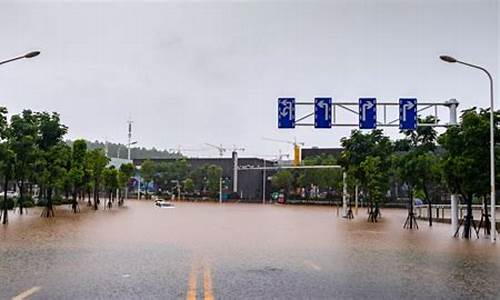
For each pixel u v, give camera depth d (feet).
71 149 163.02
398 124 102.63
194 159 436.35
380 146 160.76
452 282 44.34
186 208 248.93
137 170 420.77
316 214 197.47
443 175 97.91
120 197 263.49
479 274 49.29
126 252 63.62
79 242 74.79
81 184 182.39
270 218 162.09
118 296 36.55
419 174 123.44
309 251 67.67
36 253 61.00
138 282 42.34
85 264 52.42
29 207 188.85
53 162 141.18
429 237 95.20
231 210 231.09
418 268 52.70
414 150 126.41
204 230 105.09
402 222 147.95
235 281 43.39
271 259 58.65
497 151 91.15
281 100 103.91
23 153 124.16
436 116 106.11
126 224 119.24
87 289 38.99
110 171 228.63
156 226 114.62
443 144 97.30
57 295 36.55
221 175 400.47
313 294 37.96
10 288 38.93
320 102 103.65
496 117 90.27
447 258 62.03
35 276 44.55
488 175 90.99
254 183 423.23
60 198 226.79
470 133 91.71
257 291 39.01
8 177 116.06
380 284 42.55
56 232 91.66
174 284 41.63
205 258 58.95
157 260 56.59
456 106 102.47
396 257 62.13
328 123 103.30
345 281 43.80
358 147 164.04
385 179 154.81
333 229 114.42
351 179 170.19
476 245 79.87
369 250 70.08
